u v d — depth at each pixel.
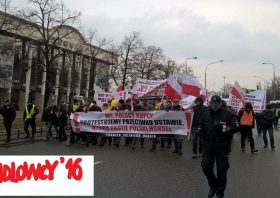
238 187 9.02
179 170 11.09
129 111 16.39
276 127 37.31
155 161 12.69
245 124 16.00
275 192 8.62
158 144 18.64
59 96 61.62
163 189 8.58
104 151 14.95
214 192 7.95
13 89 57.62
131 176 9.91
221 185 7.79
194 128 13.69
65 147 16.00
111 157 13.20
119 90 25.52
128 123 16.42
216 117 7.82
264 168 11.88
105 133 16.84
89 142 17.22
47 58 34.59
